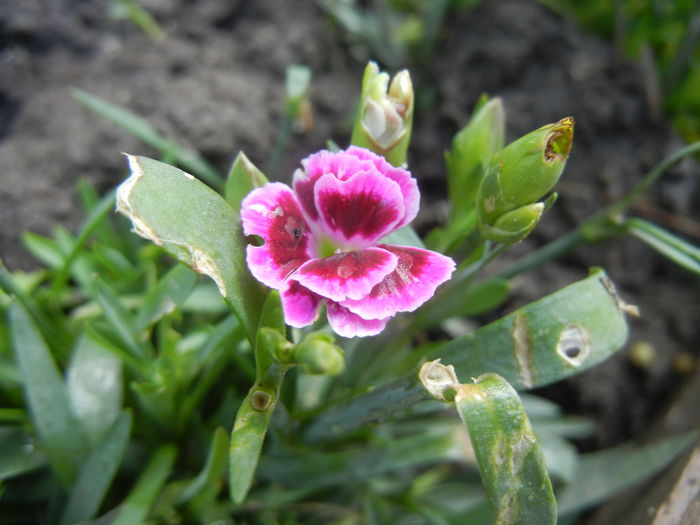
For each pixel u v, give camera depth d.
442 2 0.19
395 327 0.12
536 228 0.18
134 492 0.11
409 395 0.09
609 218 0.13
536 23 0.20
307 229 0.09
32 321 0.11
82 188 0.15
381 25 0.20
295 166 0.18
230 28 0.19
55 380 0.11
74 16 0.18
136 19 0.18
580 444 0.16
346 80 0.20
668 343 0.17
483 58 0.19
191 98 0.17
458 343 0.10
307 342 0.08
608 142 0.19
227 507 0.12
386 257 0.08
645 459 0.13
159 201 0.08
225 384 0.14
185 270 0.11
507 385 0.08
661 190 0.18
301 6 0.19
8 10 0.18
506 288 0.13
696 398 0.15
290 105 0.15
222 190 0.17
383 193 0.09
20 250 0.15
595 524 0.14
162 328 0.12
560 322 0.09
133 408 0.13
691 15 0.19
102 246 0.14
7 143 0.16
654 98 0.19
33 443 0.12
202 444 0.13
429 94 0.20
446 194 0.19
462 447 0.13
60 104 0.17
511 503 0.08
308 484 0.12
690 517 0.11
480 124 0.11
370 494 0.14
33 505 0.13
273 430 0.11
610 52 0.20
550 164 0.09
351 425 0.10
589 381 0.16
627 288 0.18
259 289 0.09
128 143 0.16
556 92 0.19
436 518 0.13
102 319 0.14
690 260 0.12
